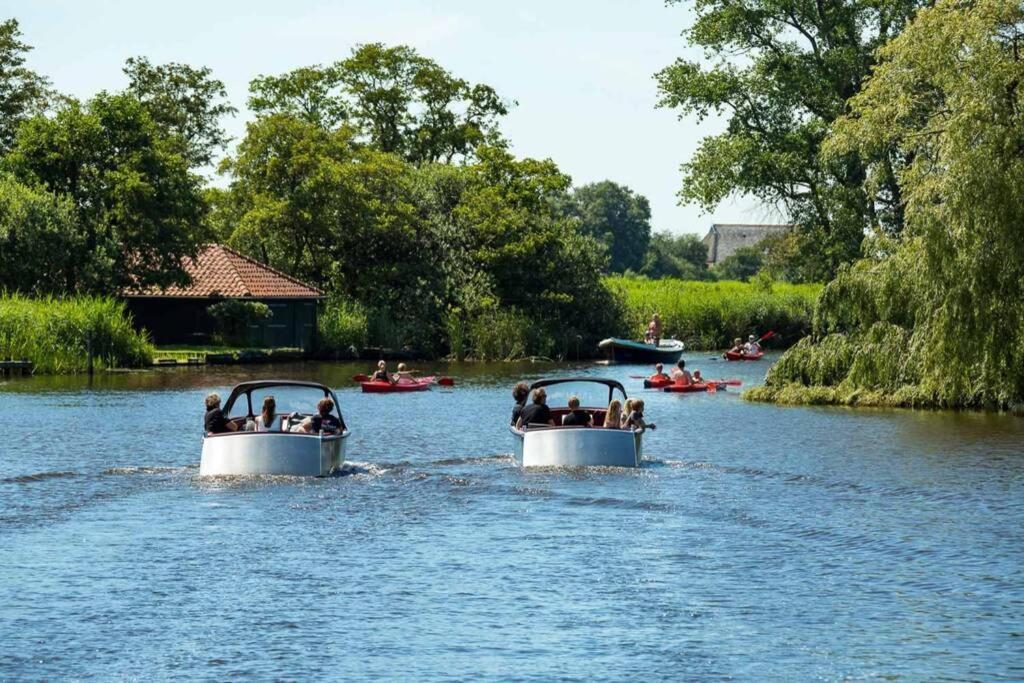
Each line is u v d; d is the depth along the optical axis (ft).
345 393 233.76
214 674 66.08
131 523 100.73
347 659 68.39
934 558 90.17
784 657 68.74
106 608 77.41
